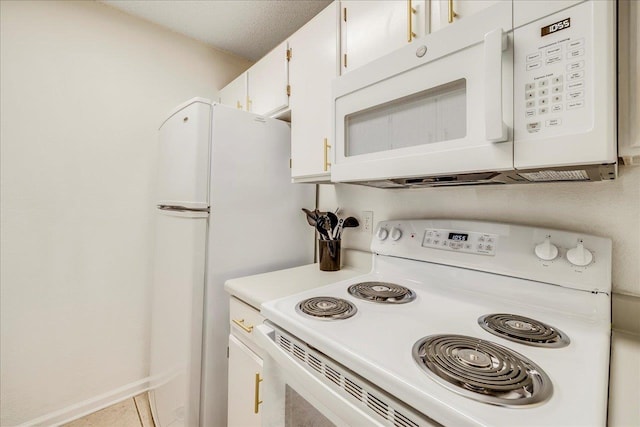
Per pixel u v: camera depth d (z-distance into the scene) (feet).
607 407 1.48
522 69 1.92
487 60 1.95
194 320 4.07
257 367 3.35
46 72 4.93
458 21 2.23
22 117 4.74
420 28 2.81
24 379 4.79
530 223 3.09
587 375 1.70
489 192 3.41
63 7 5.07
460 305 2.84
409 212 4.23
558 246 2.69
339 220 4.86
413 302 2.92
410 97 2.63
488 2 2.28
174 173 4.62
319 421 2.14
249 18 5.79
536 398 1.46
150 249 6.04
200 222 4.15
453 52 2.26
